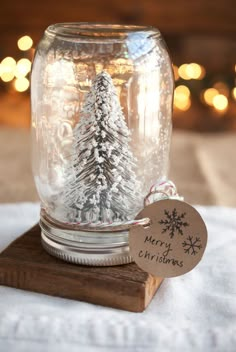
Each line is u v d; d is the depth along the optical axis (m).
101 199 0.36
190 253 0.35
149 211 0.35
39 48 0.38
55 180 0.38
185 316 0.34
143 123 0.38
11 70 1.27
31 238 0.39
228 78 1.26
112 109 0.35
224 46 1.32
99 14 1.23
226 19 1.23
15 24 1.27
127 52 0.36
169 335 0.32
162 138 0.39
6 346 0.32
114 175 0.36
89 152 0.36
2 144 0.78
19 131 0.86
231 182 0.66
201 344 0.32
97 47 0.36
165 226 0.35
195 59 1.34
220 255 0.41
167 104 0.39
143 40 0.37
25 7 1.25
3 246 0.41
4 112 1.25
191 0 1.22
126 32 0.37
